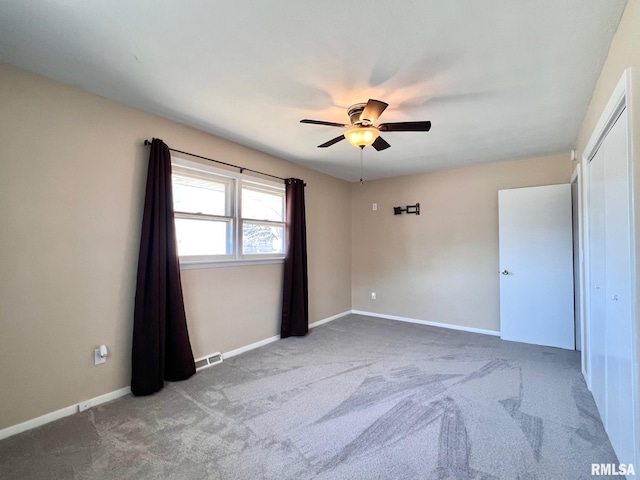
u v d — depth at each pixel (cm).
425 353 353
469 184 453
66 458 181
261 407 237
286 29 168
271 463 177
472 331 446
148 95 245
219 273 339
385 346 378
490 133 318
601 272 226
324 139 341
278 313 412
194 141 312
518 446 190
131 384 258
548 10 153
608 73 188
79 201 236
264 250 397
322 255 496
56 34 173
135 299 260
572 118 280
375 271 541
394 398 249
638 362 141
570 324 369
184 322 290
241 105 260
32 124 214
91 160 242
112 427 212
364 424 214
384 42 178
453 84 223
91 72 213
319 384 276
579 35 171
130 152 265
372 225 544
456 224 463
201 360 318
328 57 193
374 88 229
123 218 261
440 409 232
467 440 196
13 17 159
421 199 494
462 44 179
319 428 210
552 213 381
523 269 396
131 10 155
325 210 503
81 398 235
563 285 373
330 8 153
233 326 353
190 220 317
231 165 348
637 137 141
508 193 406
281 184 414
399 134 321
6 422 202
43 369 218
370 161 428
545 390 261
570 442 193
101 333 247
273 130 316
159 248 270
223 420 220
